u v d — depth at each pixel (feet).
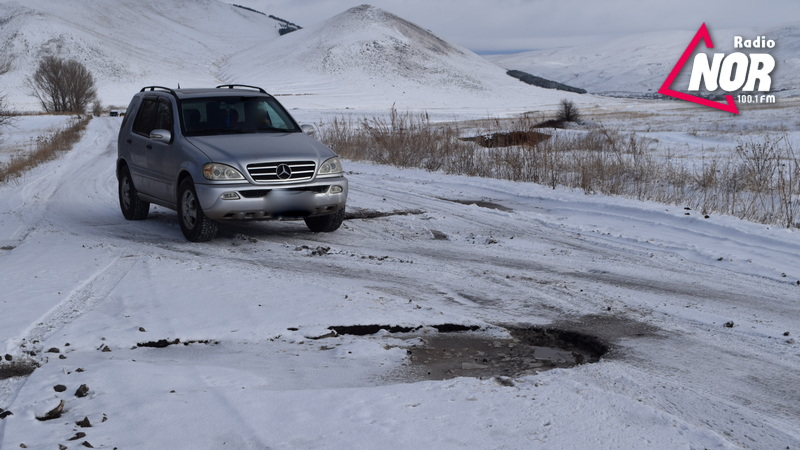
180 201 33.71
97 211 43.75
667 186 50.67
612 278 26.04
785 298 23.38
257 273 25.93
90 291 23.25
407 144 72.69
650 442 12.17
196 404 13.70
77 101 354.13
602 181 48.91
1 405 14.16
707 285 25.05
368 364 16.63
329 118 231.71
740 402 14.52
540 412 13.43
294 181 32.35
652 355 17.51
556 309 21.70
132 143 39.24
